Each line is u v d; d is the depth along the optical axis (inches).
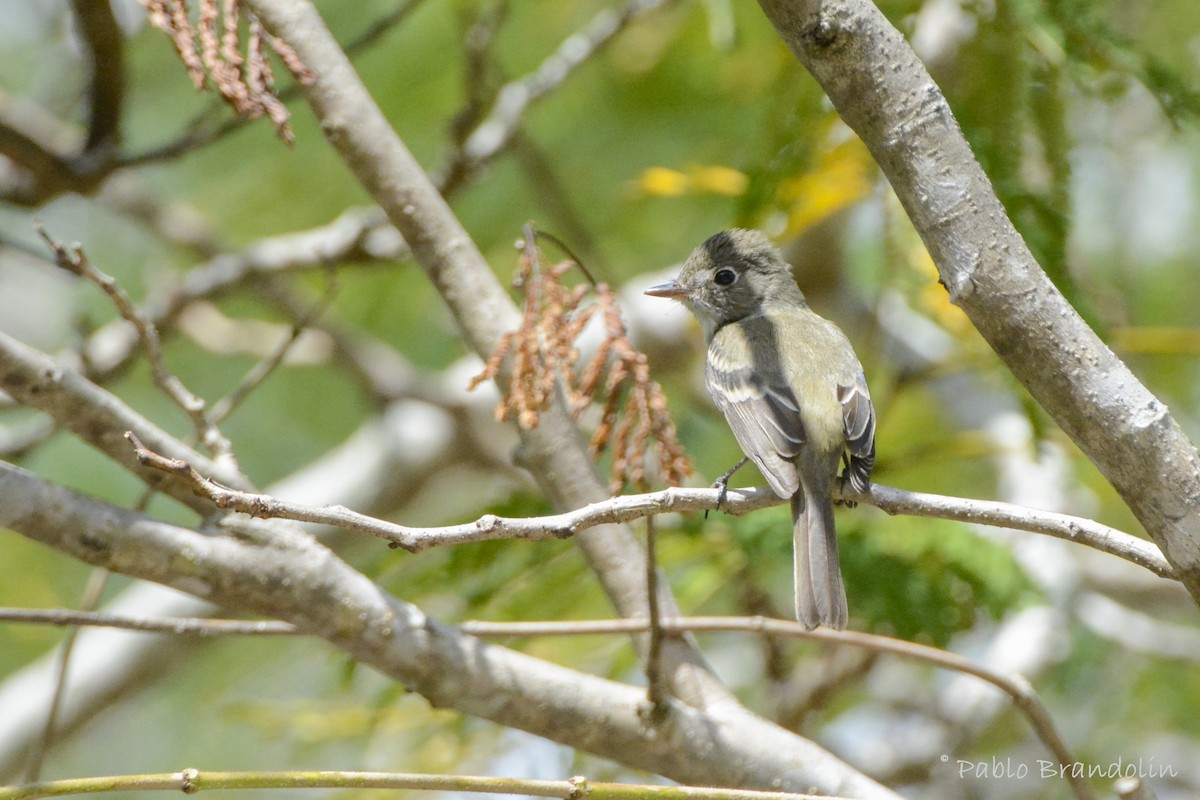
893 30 217.9
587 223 612.7
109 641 541.3
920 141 217.6
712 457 572.1
